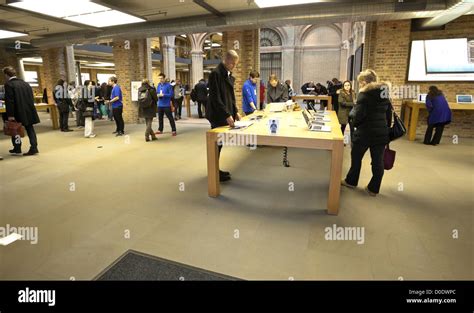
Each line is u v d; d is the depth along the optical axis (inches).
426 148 227.0
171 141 262.5
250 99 214.5
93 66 880.9
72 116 458.9
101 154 216.1
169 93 284.0
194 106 644.1
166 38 676.1
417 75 271.4
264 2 231.0
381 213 116.8
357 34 461.4
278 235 100.7
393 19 236.2
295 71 725.3
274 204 126.2
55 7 228.5
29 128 213.3
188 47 944.9
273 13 249.1
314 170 173.5
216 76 138.2
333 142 109.0
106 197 135.3
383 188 143.9
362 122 129.0
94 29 308.7
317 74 716.7
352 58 473.7
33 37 366.9
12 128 203.0
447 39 259.0
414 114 251.4
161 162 194.2
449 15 217.2
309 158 200.2
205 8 242.1
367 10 225.6
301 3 233.9
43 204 127.6
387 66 273.7
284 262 85.7
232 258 87.7
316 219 112.2
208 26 272.5
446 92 267.7
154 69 879.7
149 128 260.4
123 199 132.8
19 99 202.8
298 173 167.9
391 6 220.5
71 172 173.2
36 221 111.8
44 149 232.8
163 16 278.5
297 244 95.1
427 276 79.4
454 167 177.3
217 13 258.5
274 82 257.4
